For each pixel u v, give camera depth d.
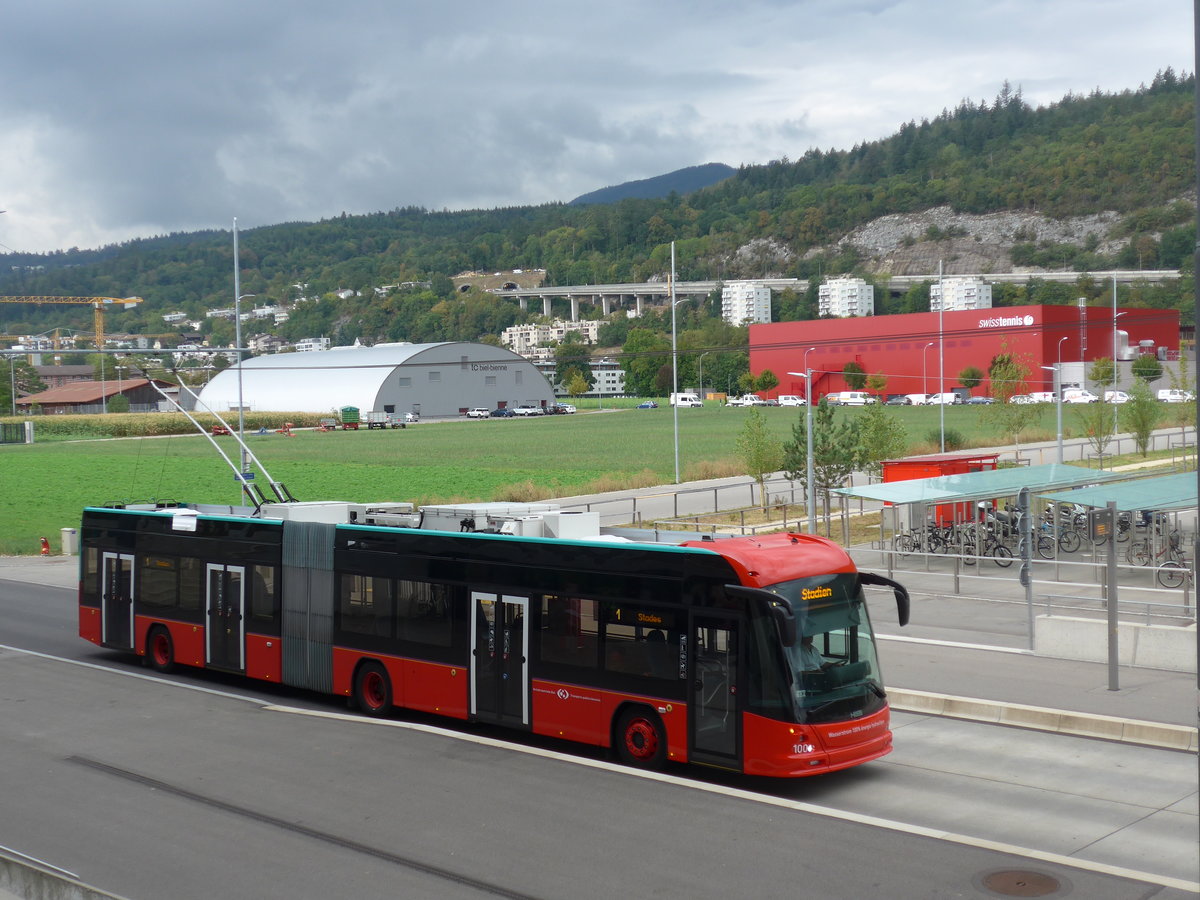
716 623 14.53
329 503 22.22
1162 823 12.88
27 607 31.98
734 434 104.75
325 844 12.30
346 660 19.16
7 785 14.80
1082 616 25.05
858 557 37.12
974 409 126.19
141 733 17.56
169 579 22.61
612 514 48.19
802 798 14.11
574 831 12.57
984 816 13.24
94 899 9.96
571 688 16.03
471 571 17.38
